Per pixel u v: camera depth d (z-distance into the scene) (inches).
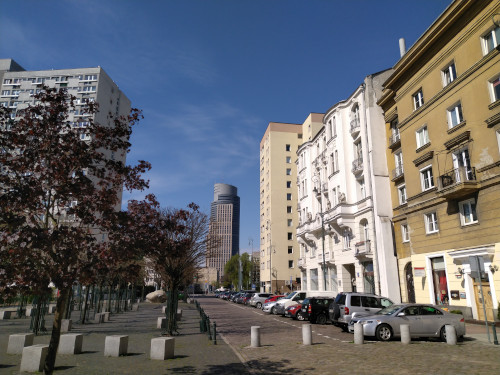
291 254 2635.3
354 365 352.2
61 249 231.1
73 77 2950.3
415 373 315.0
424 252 836.0
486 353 401.7
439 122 796.6
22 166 240.5
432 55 832.9
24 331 621.6
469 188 677.9
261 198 3043.8
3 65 3341.5
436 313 520.1
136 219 284.8
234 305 1752.0
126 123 293.1
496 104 644.7
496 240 636.7
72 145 254.4
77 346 422.9
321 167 1531.7
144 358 393.1
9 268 219.3
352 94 1238.3
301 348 460.4
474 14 709.3
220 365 358.0
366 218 1111.6
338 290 1309.1
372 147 1085.1
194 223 984.3
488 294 663.8
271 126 2839.6
